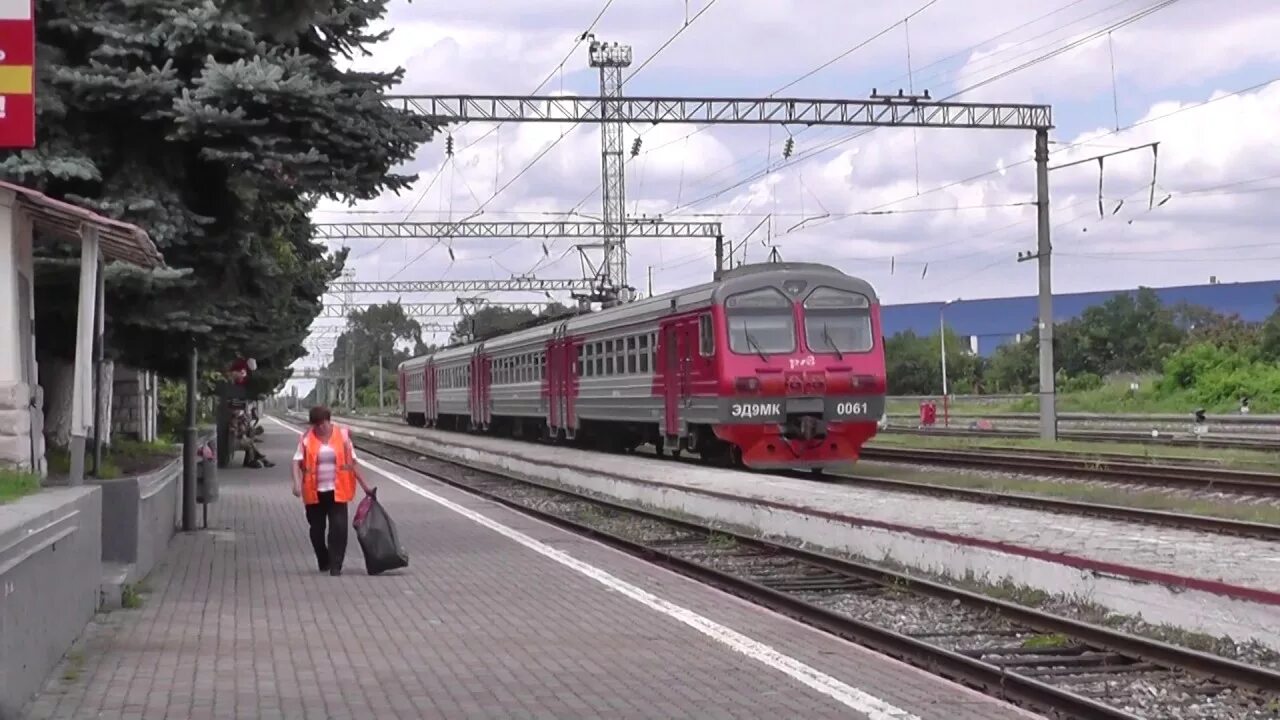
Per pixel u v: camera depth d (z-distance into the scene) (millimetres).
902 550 14625
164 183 14922
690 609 11758
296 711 7750
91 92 13922
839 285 25750
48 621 8320
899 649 10320
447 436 48000
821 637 10344
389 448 52875
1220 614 9844
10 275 11398
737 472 24312
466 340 55312
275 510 22000
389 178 15461
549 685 8555
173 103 14000
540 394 38844
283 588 12984
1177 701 8531
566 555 15828
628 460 29156
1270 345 54969
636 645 10000
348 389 115375
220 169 15328
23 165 13805
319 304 30438
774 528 17984
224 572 14148
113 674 8672
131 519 12258
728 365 24875
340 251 43625
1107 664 9641
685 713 7793
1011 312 96312
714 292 25297
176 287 15281
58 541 8555
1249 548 12953
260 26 6684
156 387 30359
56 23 13945
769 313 25281
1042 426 33625
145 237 11703
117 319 15156
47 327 15438
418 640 10180
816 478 26125
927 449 32531
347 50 15078
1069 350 80500
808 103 31812
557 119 31438
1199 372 53594
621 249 44156
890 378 86438
